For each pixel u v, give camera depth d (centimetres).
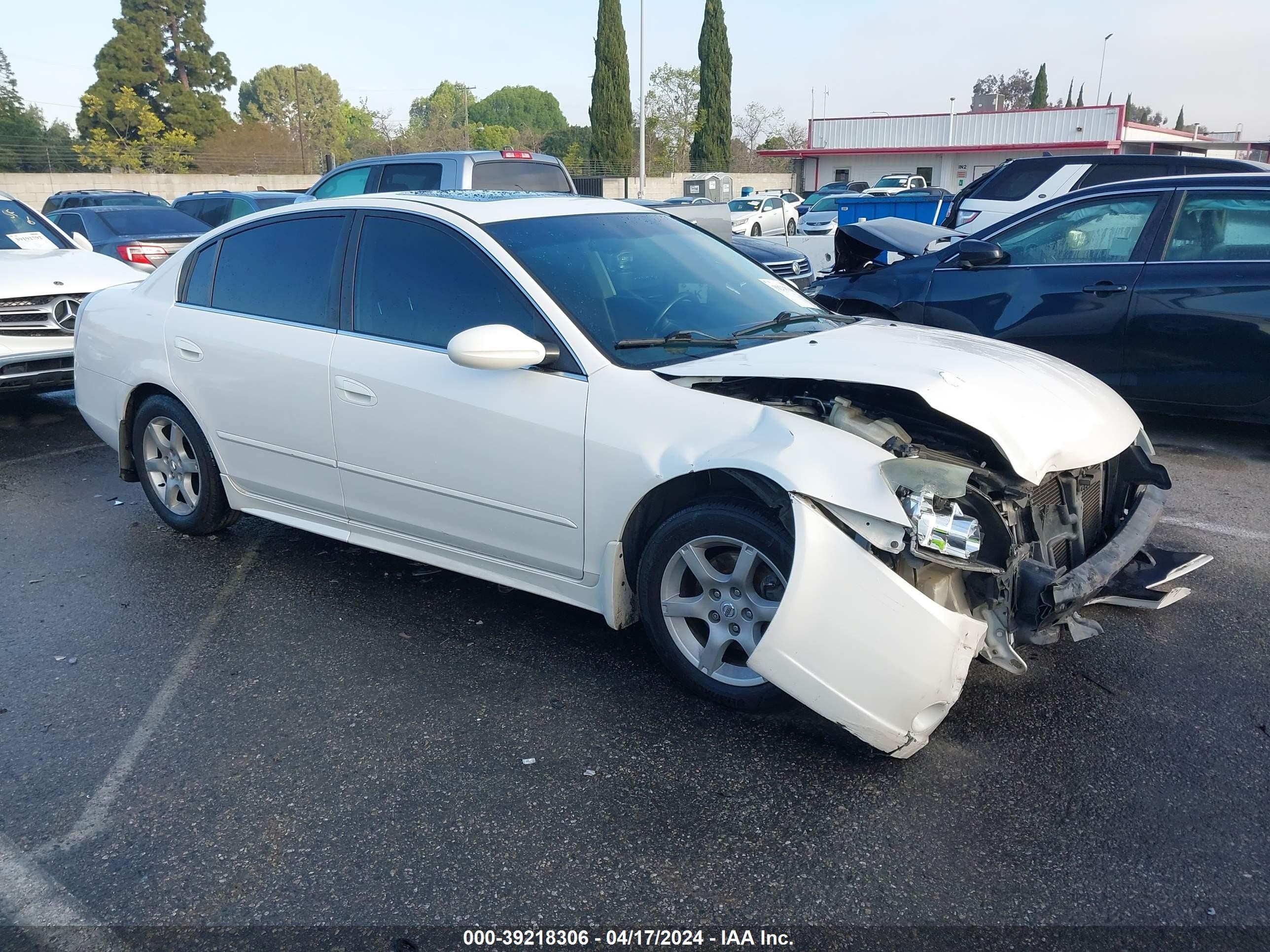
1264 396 555
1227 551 439
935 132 4344
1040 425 297
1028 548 293
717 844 254
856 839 255
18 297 666
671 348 333
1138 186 598
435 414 350
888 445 279
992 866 244
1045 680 333
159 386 455
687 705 320
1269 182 554
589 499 319
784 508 277
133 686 341
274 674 347
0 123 5241
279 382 398
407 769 289
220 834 262
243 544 473
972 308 645
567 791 277
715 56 4819
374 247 381
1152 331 579
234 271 430
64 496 554
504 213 375
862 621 262
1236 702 318
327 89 8150
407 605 402
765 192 3922
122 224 1229
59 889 243
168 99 5909
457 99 10256
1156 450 599
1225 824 258
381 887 241
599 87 4538
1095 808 265
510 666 349
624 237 393
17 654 365
